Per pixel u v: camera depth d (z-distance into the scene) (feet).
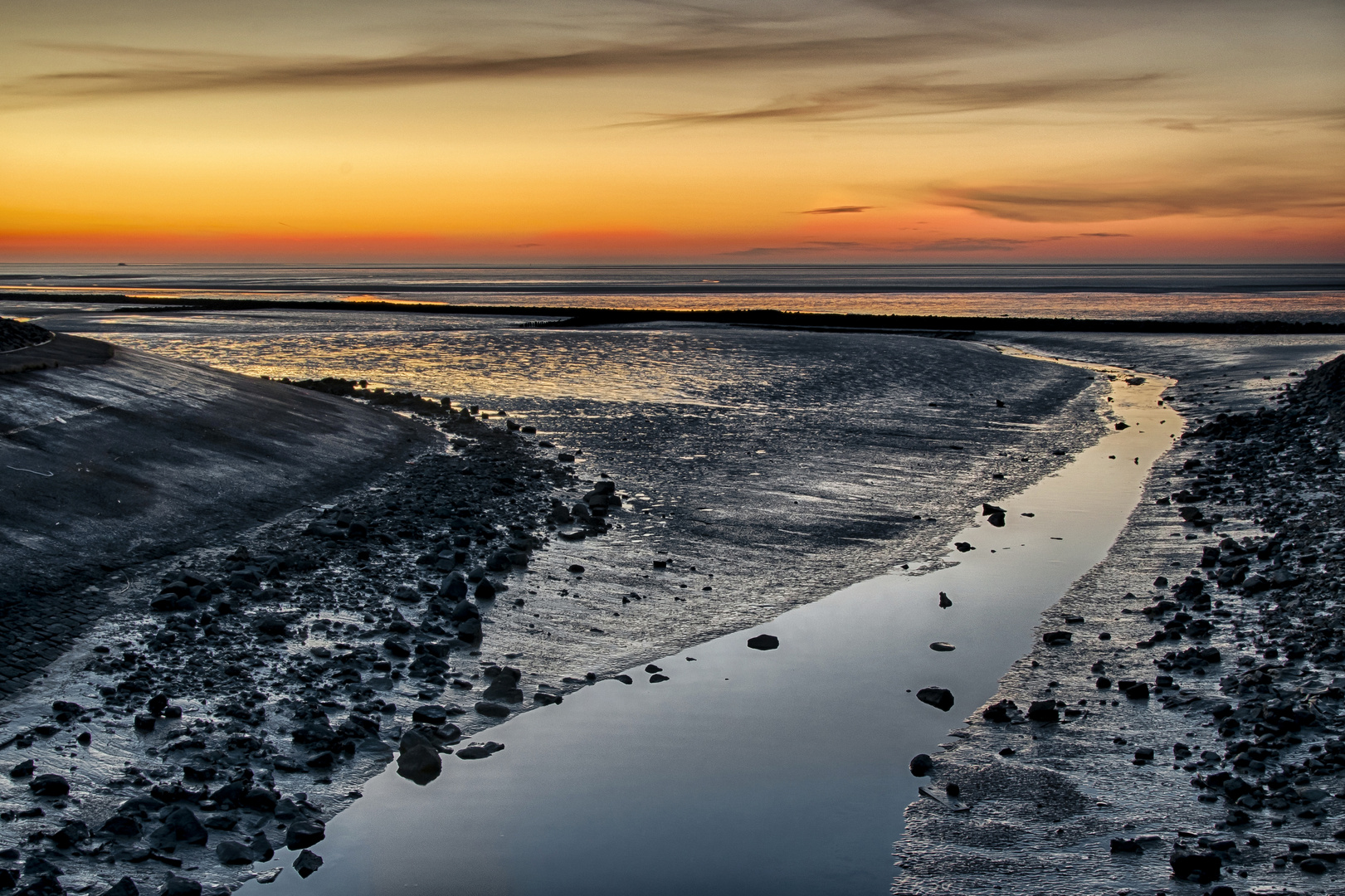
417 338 212.43
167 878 27.40
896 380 147.74
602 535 63.67
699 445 95.40
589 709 39.63
